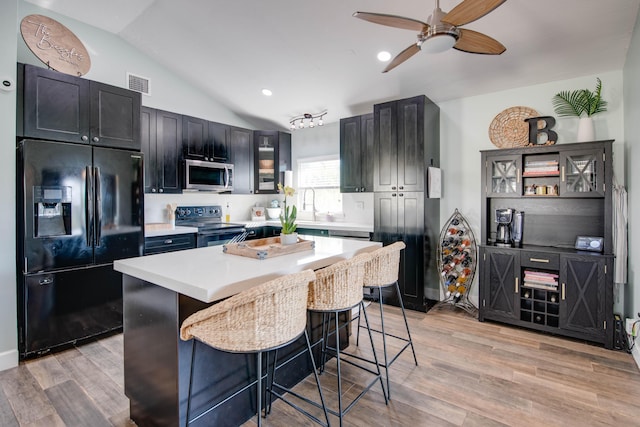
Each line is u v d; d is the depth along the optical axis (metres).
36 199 2.53
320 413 1.89
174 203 4.39
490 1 1.63
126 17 3.43
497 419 1.82
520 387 2.13
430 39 1.93
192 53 3.85
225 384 1.73
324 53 3.32
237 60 3.77
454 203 3.82
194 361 1.53
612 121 2.94
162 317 1.60
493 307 3.21
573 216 3.17
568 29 2.53
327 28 2.96
